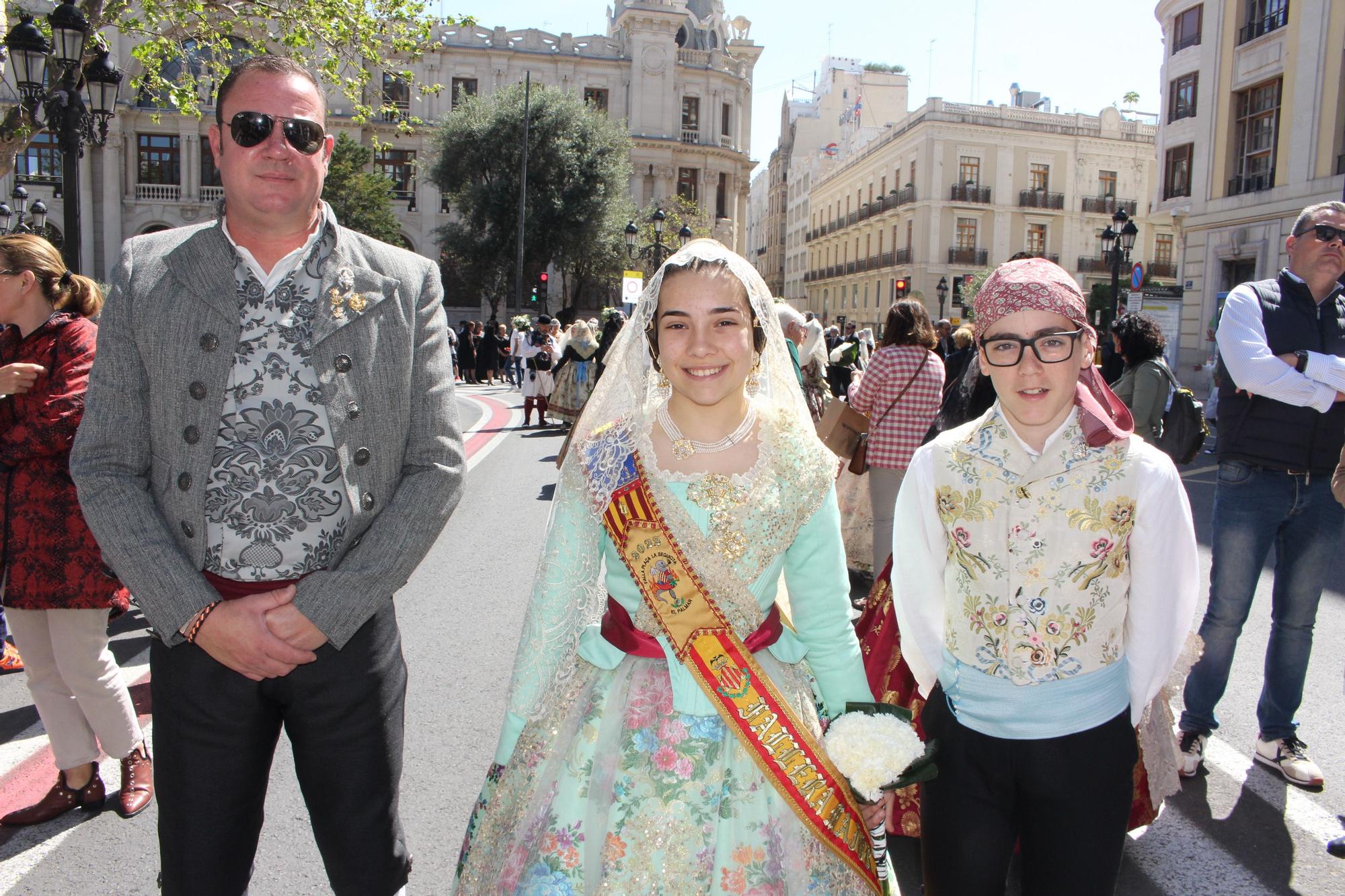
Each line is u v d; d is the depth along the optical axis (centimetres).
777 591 213
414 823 326
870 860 205
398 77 1541
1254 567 356
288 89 210
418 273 230
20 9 1146
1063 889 206
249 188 206
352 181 4150
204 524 203
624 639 203
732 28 6012
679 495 199
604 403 211
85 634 312
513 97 4119
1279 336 344
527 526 818
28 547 305
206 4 1405
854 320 5694
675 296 199
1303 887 292
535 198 4031
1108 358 1106
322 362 209
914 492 221
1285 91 2134
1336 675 471
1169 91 2692
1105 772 206
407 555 211
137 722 332
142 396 207
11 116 1162
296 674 206
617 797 191
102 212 4553
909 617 227
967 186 4691
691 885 186
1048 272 203
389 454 218
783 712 194
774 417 210
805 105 8225
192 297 205
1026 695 206
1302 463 344
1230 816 334
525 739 205
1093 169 4816
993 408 217
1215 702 365
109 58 1095
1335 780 362
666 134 5388
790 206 7744
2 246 326
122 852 303
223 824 205
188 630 195
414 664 476
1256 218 2230
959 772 213
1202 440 532
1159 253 4903
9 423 316
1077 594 204
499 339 3241
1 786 346
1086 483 203
